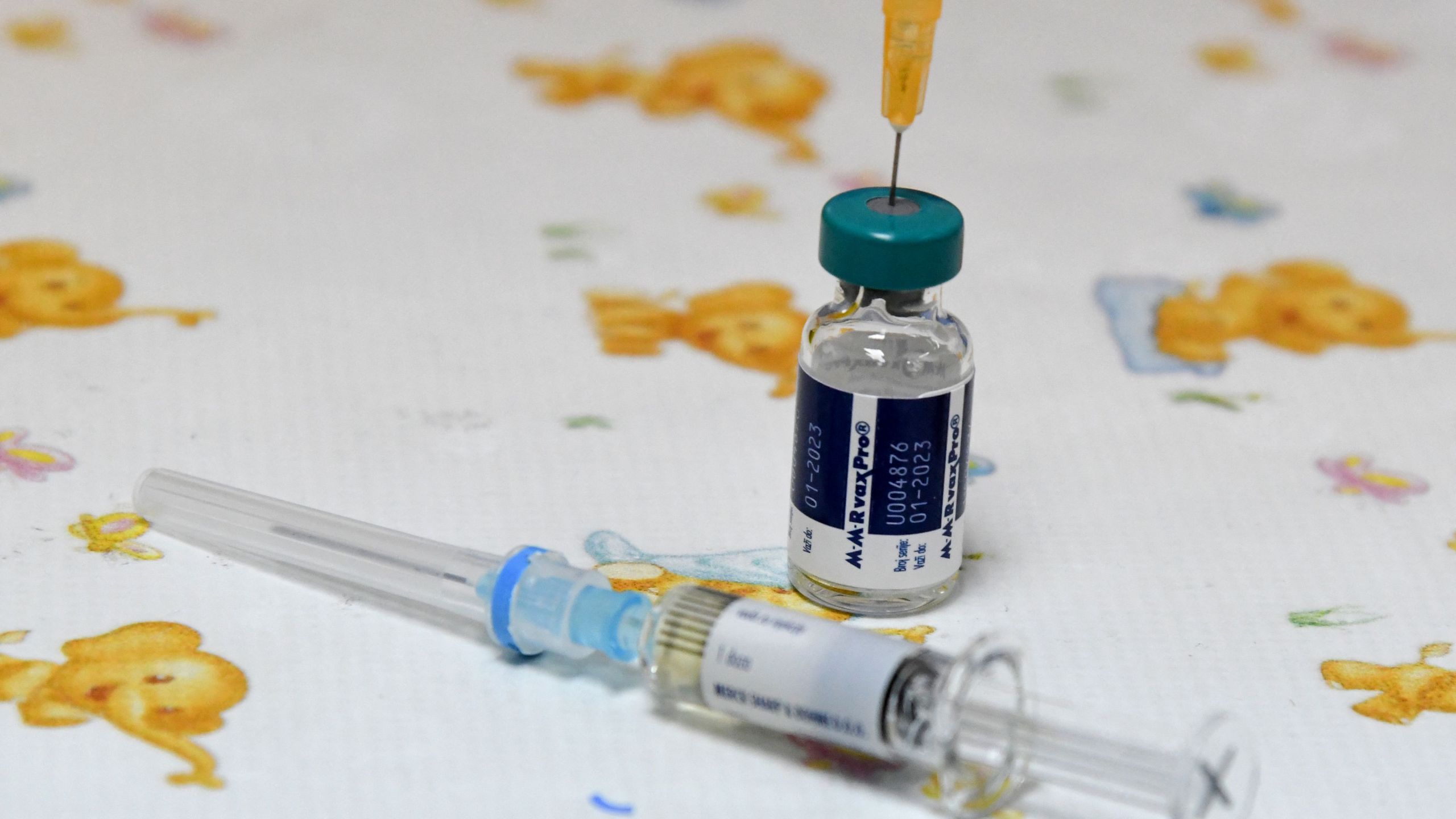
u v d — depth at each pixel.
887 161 0.39
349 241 0.36
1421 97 0.42
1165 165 0.39
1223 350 0.34
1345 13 0.46
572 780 0.26
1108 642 0.28
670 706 0.27
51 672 0.27
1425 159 0.39
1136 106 0.41
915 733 0.26
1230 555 0.30
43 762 0.26
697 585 0.27
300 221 0.36
